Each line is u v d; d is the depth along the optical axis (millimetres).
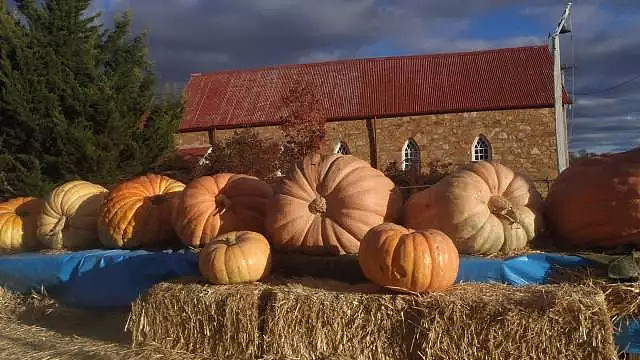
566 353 2139
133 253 3361
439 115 14312
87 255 3416
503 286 2430
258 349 2475
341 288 2549
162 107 7316
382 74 15688
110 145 6539
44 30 6859
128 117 6840
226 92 16188
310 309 2383
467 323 2209
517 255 2645
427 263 2359
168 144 7254
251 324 2486
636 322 2332
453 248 2453
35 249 4059
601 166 2750
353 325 2336
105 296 3326
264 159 7648
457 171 2963
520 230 2738
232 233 2920
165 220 3627
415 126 14414
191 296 2605
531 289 2322
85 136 6266
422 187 4316
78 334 3068
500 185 2838
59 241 3818
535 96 14039
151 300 2691
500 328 2178
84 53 6715
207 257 2742
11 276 3607
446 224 2740
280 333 2414
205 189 3334
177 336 2648
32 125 6238
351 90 15359
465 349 2209
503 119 14047
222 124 14914
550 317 2139
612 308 2350
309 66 16453
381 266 2416
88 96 6414
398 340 2291
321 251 2910
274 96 15617
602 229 2658
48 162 6391
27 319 3389
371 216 2896
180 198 3395
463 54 15797
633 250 2543
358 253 2676
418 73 15539
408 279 2367
